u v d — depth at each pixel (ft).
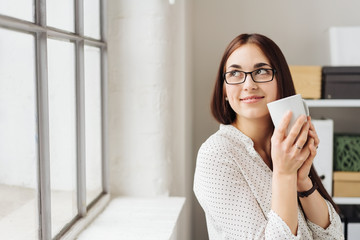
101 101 6.35
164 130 6.63
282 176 3.41
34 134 4.05
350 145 8.04
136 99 6.55
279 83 3.79
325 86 7.85
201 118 9.20
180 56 7.06
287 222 3.36
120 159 6.68
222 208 3.66
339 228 3.94
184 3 7.02
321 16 8.87
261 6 8.95
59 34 4.44
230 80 3.81
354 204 8.30
